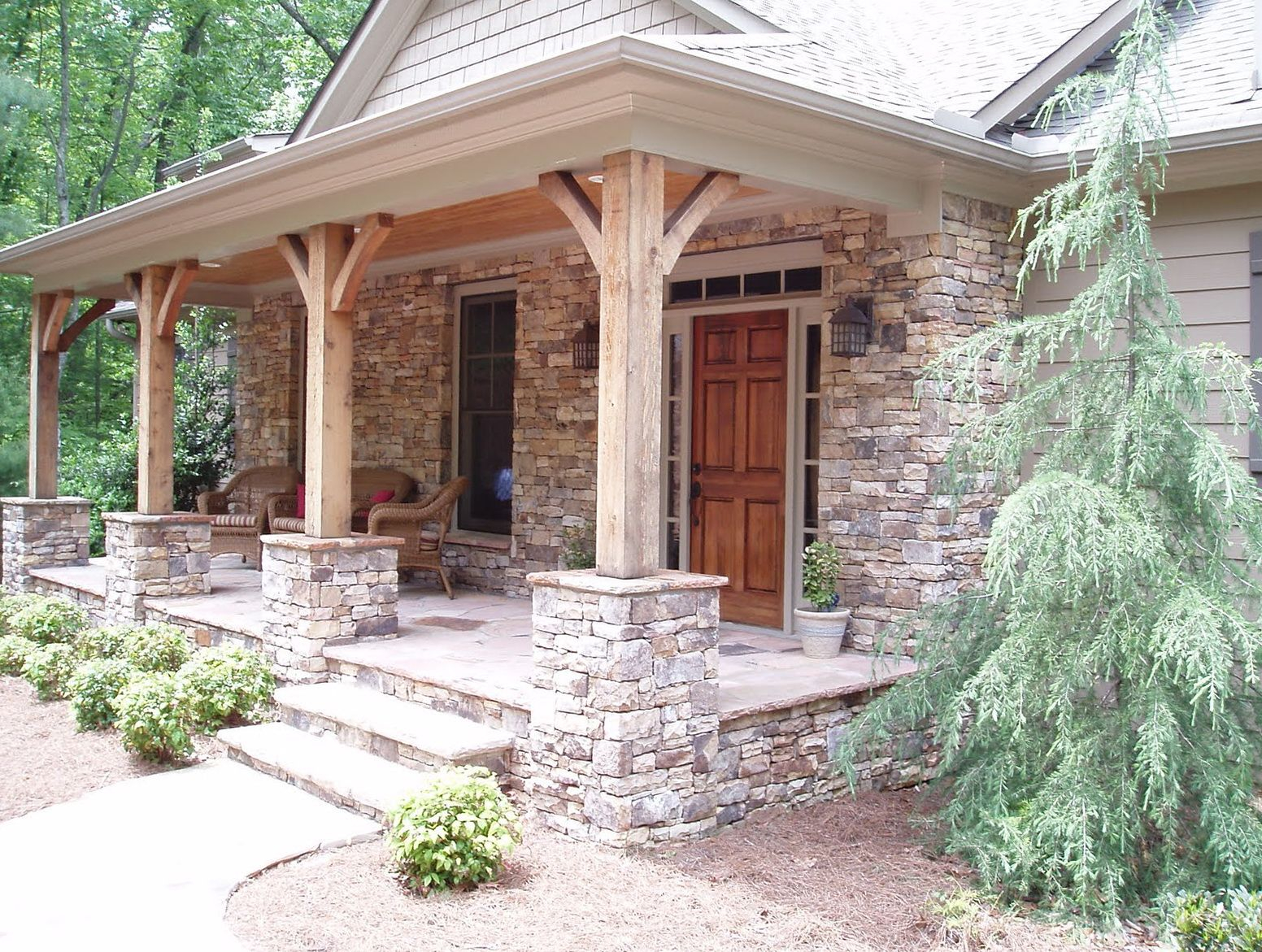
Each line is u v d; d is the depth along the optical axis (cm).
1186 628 404
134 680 671
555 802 487
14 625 858
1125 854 439
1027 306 654
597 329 773
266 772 562
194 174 1420
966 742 514
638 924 396
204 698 624
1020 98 625
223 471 1348
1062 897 426
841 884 442
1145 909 426
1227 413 457
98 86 1761
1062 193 491
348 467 675
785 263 694
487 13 816
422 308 945
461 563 903
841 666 600
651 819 469
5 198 1661
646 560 480
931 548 599
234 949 370
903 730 541
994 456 510
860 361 630
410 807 435
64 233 883
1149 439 449
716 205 506
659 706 470
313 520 670
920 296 602
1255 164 557
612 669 457
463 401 934
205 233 780
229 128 1934
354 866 447
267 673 661
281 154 621
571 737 478
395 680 598
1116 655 440
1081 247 477
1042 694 455
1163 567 431
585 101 471
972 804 466
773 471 711
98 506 1369
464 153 544
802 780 541
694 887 432
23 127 1372
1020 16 737
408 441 961
